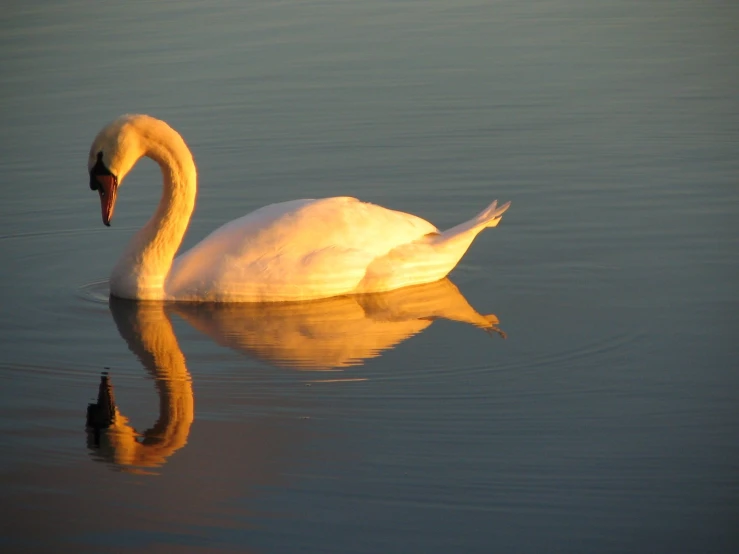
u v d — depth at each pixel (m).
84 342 13.32
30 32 27.25
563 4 29.28
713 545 9.26
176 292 14.54
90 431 11.20
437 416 11.34
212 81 23.39
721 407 11.38
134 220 17.61
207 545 9.27
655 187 18.23
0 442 10.99
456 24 27.39
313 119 21.44
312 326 13.70
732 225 16.64
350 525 9.55
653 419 11.18
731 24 27.09
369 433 11.05
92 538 9.41
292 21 27.62
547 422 11.18
